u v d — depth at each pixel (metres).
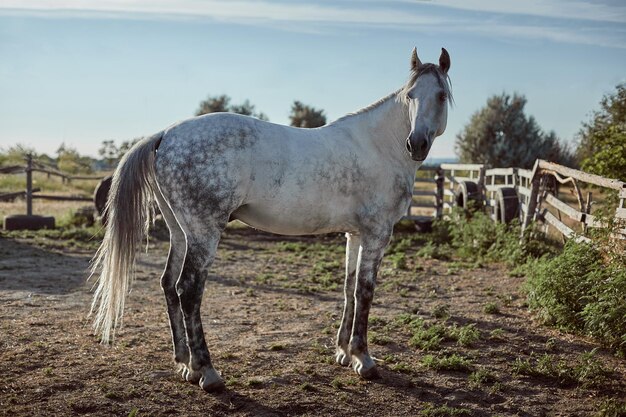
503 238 11.41
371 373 5.02
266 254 12.22
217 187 4.53
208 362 4.68
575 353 5.83
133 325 6.56
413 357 5.65
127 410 4.25
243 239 14.47
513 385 4.98
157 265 10.66
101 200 14.95
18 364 5.06
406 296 8.31
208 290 8.62
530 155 32.09
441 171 16.41
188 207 4.55
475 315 7.22
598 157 11.73
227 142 4.57
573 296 6.55
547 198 11.04
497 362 5.55
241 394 4.61
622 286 5.87
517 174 13.20
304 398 4.57
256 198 4.72
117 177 4.60
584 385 4.95
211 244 4.61
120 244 4.50
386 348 5.90
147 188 4.77
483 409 4.50
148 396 4.50
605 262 6.76
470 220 13.48
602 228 6.86
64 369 5.01
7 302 7.50
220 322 6.80
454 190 16.19
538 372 5.19
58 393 4.48
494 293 8.49
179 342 4.93
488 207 14.64
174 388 4.67
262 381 4.87
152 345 5.82
